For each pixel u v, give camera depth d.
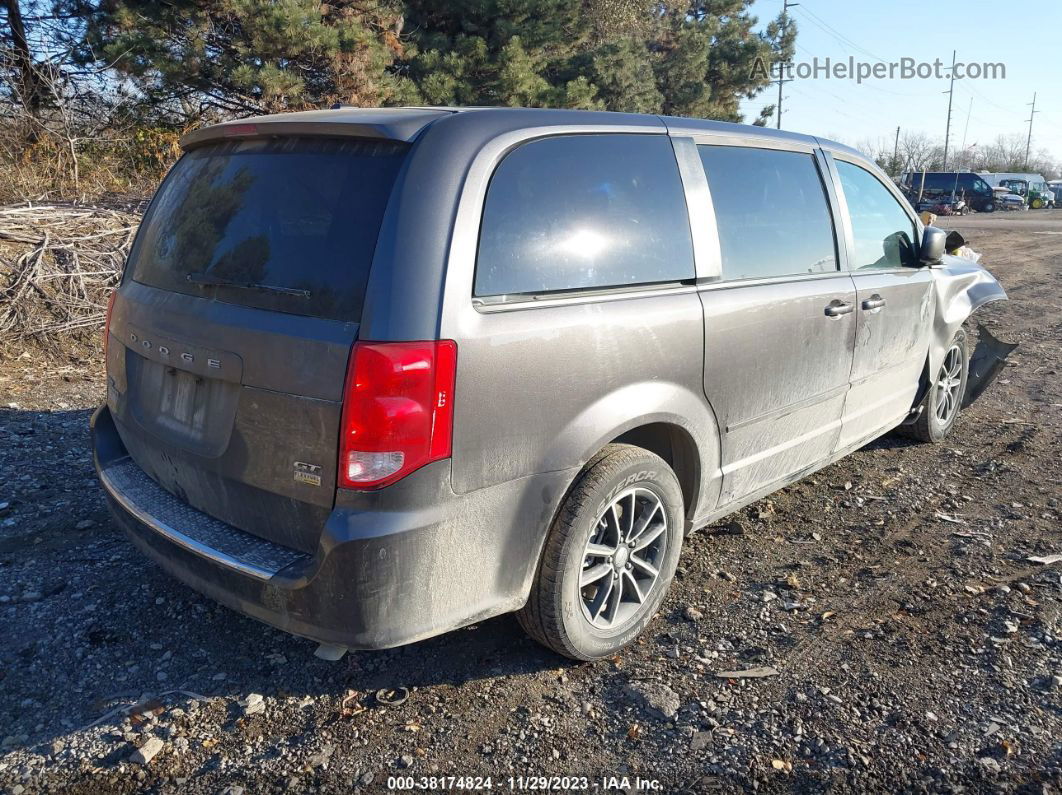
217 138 3.13
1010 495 4.75
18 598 3.44
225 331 2.69
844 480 4.97
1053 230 28.77
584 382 2.84
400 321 2.42
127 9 12.71
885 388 4.66
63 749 2.65
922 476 5.03
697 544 4.12
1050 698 2.94
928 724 2.81
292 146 2.85
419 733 2.76
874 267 4.45
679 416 3.20
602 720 2.84
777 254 3.73
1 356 6.56
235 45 12.83
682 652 3.22
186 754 2.65
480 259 2.62
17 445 5.05
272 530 2.69
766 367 3.60
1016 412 6.38
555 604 2.90
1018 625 3.38
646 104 21.42
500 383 2.61
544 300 2.76
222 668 3.07
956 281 5.25
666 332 3.10
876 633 3.34
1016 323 10.23
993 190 49.19
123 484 3.19
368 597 2.49
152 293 3.10
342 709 2.87
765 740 2.74
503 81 16.30
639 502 3.19
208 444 2.79
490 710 2.87
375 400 2.40
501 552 2.73
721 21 30.48
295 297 2.58
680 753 2.68
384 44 14.99
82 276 7.57
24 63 12.94
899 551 4.07
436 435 2.48
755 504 4.61
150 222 3.38
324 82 14.17
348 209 2.59
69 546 3.89
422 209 2.52
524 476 2.73
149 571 3.70
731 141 3.64
